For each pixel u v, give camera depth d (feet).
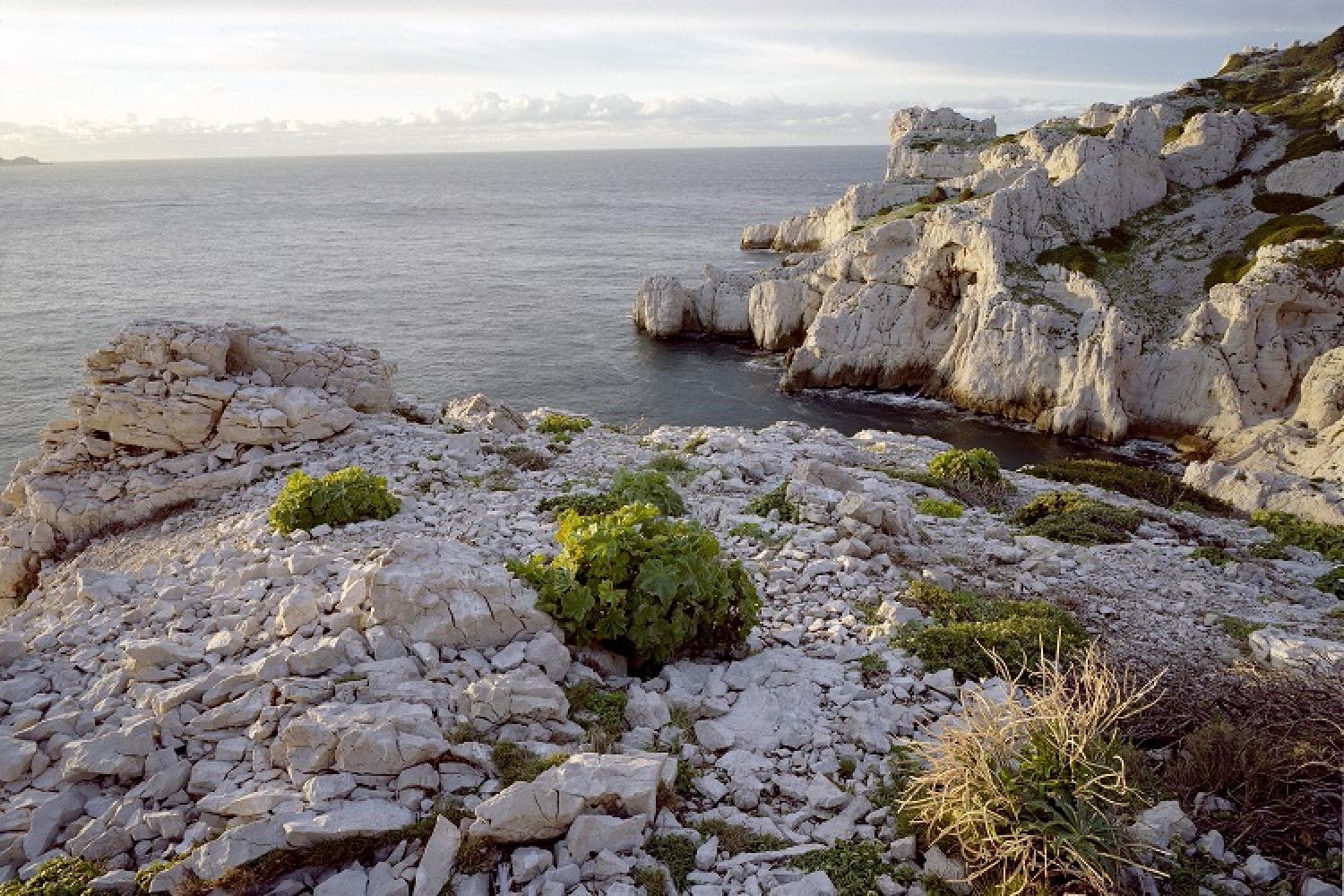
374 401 77.25
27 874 21.62
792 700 29.66
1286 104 297.74
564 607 30.94
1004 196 219.00
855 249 232.94
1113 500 79.41
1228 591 49.14
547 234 535.19
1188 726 28.09
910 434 187.32
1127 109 328.29
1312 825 22.61
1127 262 224.12
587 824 21.39
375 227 590.96
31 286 328.70
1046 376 189.78
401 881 20.35
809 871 21.61
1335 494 98.68
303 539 45.75
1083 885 20.04
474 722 25.55
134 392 64.95
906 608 37.11
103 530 61.57
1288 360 173.17
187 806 23.38
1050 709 23.34
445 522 49.96
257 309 290.35
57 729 26.27
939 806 22.49
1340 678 28.78
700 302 263.90
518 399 205.46
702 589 31.53
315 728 23.80
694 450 76.28
